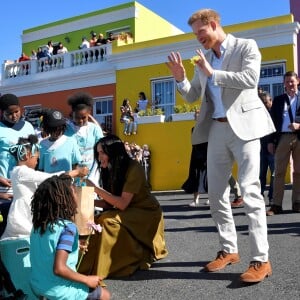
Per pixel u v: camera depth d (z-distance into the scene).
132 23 22.75
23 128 4.90
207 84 4.37
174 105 17.39
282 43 15.20
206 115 4.45
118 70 18.78
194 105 15.77
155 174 15.95
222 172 4.41
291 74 7.14
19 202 3.78
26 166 4.08
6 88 22.31
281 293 3.64
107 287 4.11
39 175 3.84
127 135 16.73
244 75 3.96
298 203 7.37
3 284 3.56
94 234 4.39
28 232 3.69
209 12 4.23
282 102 7.20
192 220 7.30
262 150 8.04
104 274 4.34
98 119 19.41
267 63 15.39
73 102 5.68
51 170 5.02
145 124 16.33
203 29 4.21
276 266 4.36
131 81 18.41
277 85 15.34
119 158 4.76
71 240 3.23
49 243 3.21
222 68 4.24
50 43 22.72
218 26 4.28
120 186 4.76
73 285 3.24
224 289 3.83
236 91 4.17
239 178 4.14
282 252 4.87
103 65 19.34
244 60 4.09
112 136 4.88
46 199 3.25
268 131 4.23
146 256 4.63
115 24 23.22
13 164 4.68
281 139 7.21
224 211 4.50
